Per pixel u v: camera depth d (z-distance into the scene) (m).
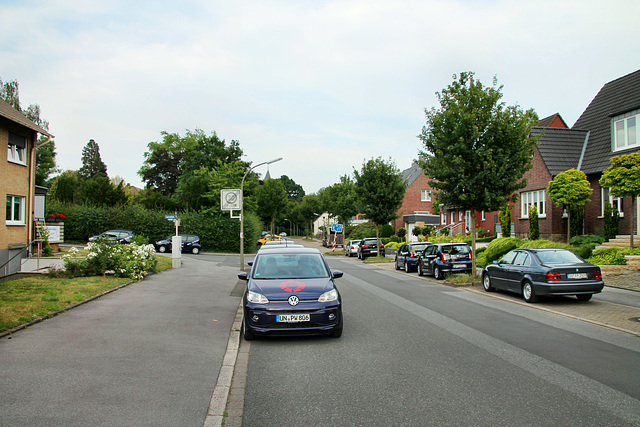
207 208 50.69
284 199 70.81
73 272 15.22
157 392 4.95
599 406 4.61
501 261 13.48
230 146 66.75
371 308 11.15
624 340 7.57
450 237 33.88
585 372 5.78
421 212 53.78
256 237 45.78
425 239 38.56
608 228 21.64
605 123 25.95
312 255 9.44
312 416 4.43
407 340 7.67
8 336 7.31
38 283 13.23
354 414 4.46
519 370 5.88
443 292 14.50
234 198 23.11
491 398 4.86
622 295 12.53
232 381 5.56
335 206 54.72
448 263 18.53
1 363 5.83
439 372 5.83
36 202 26.23
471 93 15.64
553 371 5.83
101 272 15.61
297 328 7.55
